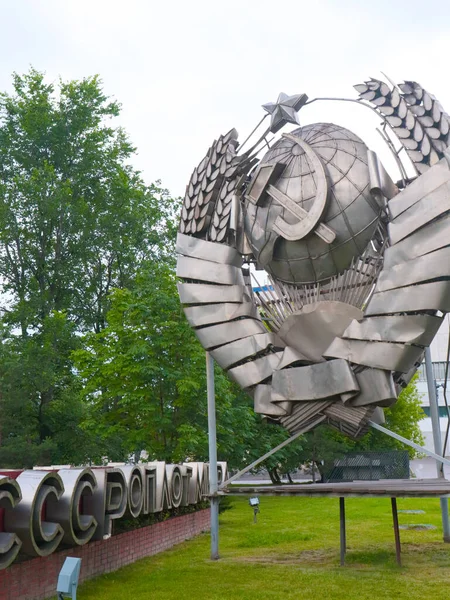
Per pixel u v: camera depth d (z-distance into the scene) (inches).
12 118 1262.3
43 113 1215.6
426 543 552.7
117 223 1230.9
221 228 512.7
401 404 1363.2
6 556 333.1
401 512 823.1
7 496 334.6
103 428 875.4
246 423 964.6
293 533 646.5
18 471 394.9
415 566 451.2
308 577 422.3
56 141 1239.5
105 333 836.0
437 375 1844.2
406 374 463.5
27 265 1219.2
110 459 1056.8
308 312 462.3
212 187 525.7
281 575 433.7
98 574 445.1
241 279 504.7
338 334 449.1
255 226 497.7
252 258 519.8
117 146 1337.4
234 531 694.5
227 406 841.5
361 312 446.0
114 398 948.6
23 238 1209.4
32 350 1017.5
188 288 516.1
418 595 366.9
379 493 415.2
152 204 1320.1
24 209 1172.5
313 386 444.1
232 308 494.9
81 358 854.5
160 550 561.3
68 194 1159.6
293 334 469.4
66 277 1216.2
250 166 516.1
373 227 454.6
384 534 621.3
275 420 485.4
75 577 275.4
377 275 450.3
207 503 723.4
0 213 1141.1
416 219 414.6
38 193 1142.3
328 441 1193.4
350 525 703.7
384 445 1334.9
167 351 802.2
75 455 1008.9
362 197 455.5
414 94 454.0
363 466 928.3
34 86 1241.4
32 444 954.1
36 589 370.3
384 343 419.2
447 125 424.5
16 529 346.9
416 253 413.1
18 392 965.2
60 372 1088.8
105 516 442.0
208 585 410.0
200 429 815.7
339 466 941.8
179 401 789.9
